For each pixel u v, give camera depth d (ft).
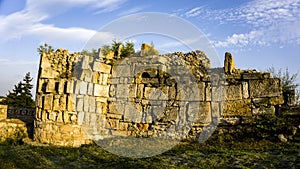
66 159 23.61
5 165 21.02
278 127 27.63
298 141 25.45
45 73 34.58
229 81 32.27
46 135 31.71
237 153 22.38
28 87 72.02
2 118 37.81
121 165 21.29
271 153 21.99
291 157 19.93
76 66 34.32
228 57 33.01
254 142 26.81
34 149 26.84
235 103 31.27
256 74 31.17
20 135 33.99
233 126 30.40
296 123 27.50
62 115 31.78
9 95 68.13
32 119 40.01
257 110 30.07
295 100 29.50
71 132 31.37
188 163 20.68
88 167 21.29
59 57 36.22
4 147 28.25
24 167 21.04
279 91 29.86
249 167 18.75
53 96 32.40
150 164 20.83
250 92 30.94
